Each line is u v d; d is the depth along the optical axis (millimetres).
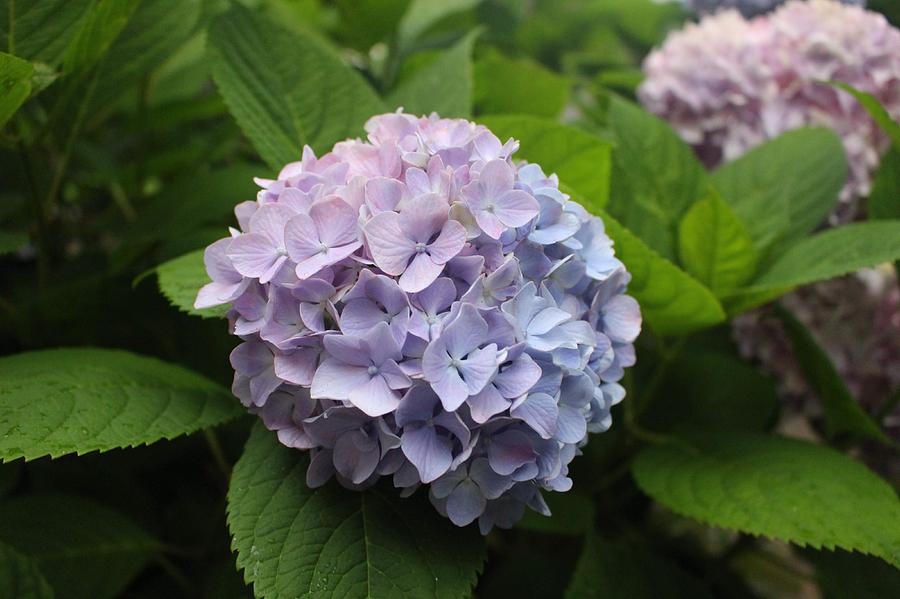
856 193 755
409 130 549
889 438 715
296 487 525
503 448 501
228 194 699
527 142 635
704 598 637
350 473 508
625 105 750
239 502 517
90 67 636
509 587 689
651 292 624
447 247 494
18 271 807
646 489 627
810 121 761
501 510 519
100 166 795
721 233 653
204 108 802
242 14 648
